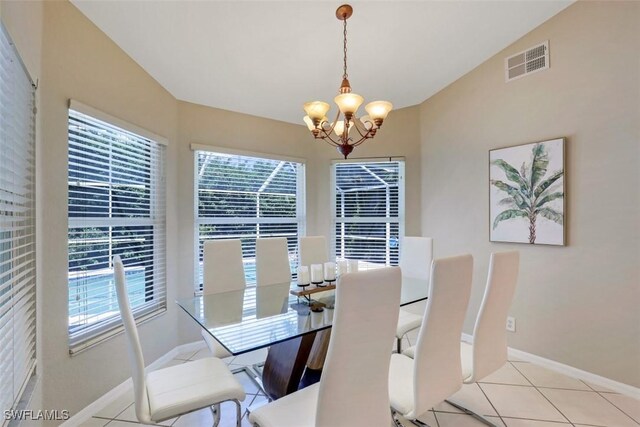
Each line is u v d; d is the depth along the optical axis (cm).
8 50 122
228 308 212
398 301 125
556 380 239
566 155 246
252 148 352
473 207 313
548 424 190
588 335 236
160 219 280
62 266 186
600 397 216
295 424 129
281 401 144
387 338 126
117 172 234
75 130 199
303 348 198
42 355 171
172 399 145
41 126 172
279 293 247
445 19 240
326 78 300
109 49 221
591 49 233
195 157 315
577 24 240
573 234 243
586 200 237
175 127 299
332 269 233
